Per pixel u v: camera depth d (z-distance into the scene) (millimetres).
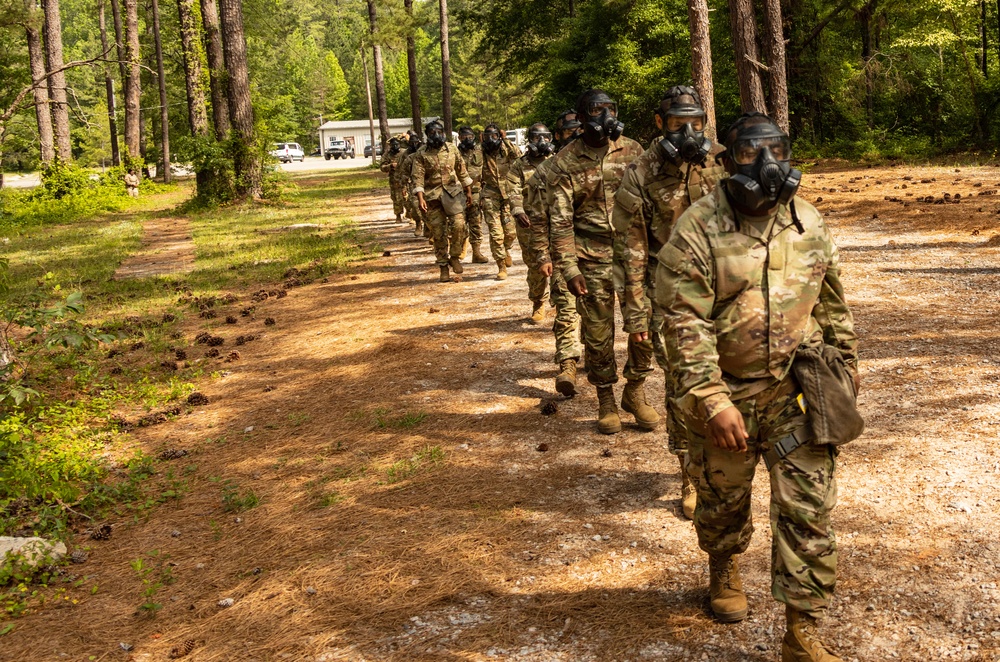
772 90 19812
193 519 5043
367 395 7137
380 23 39344
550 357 7816
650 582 3918
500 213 11758
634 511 4648
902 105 27625
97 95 72875
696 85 15133
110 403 7289
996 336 6961
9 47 34125
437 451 5695
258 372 8148
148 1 52531
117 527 5012
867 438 5223
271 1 50719
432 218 11773
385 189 31844
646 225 4602
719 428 2900
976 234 11172
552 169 5508
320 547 4527
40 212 28547
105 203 31062
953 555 3826
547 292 10562
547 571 4098
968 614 3391
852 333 3176
